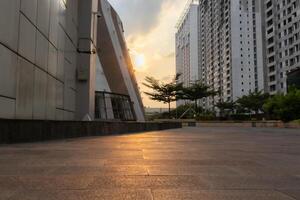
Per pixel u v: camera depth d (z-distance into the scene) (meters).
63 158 8.40
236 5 135.00
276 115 59.84
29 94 14.24
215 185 5.41
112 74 41.94
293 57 94.44
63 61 20.36
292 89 59.25
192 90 76.38
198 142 15.40
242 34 134.25
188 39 173.12
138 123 27.89
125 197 4.58
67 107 21.56
